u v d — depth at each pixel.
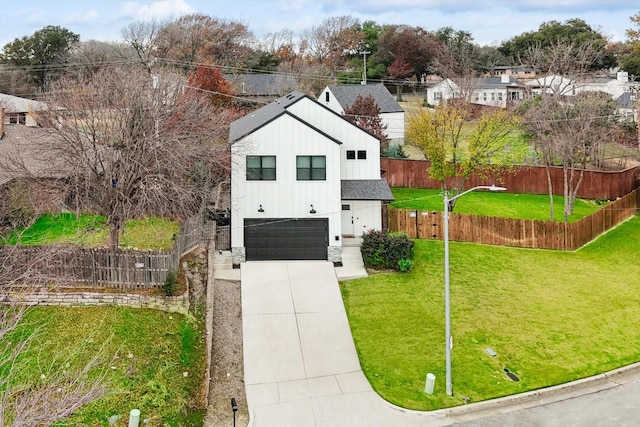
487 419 16.12
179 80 33.31
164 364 16.67
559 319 21.94
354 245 27.55
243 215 25.23
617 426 15.93
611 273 26.69
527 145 41.38
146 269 19.12
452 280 24.66
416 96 75.38
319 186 25.33
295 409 16.16
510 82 67.56
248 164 25.08
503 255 27.91
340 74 73.94
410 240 26.12
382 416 15.97
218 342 19.20
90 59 57.53
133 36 62.12
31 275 16.31
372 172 29.14
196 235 24.44
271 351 19.00
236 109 42.00
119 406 14.59
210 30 66.56
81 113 21.53
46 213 24.92
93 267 18.86
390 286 23.80
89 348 16.16
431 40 79.38
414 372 18.19
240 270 24.47
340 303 22.17
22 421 9.54
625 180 38.75
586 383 18.17
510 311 22.33
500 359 19.11
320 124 28.69
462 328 20.86
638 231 32.78
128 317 17.84
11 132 31.02
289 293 22.69
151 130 21.98
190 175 25.34
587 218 30.53
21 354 15.22
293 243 25.58
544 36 83.88
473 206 34.78
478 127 31.66
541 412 16.58
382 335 20.23
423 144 33.41
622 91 64.12
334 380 17.64
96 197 20.50
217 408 16.08
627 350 20.14
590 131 35.47
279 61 73.50
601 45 64.69
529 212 34.31
